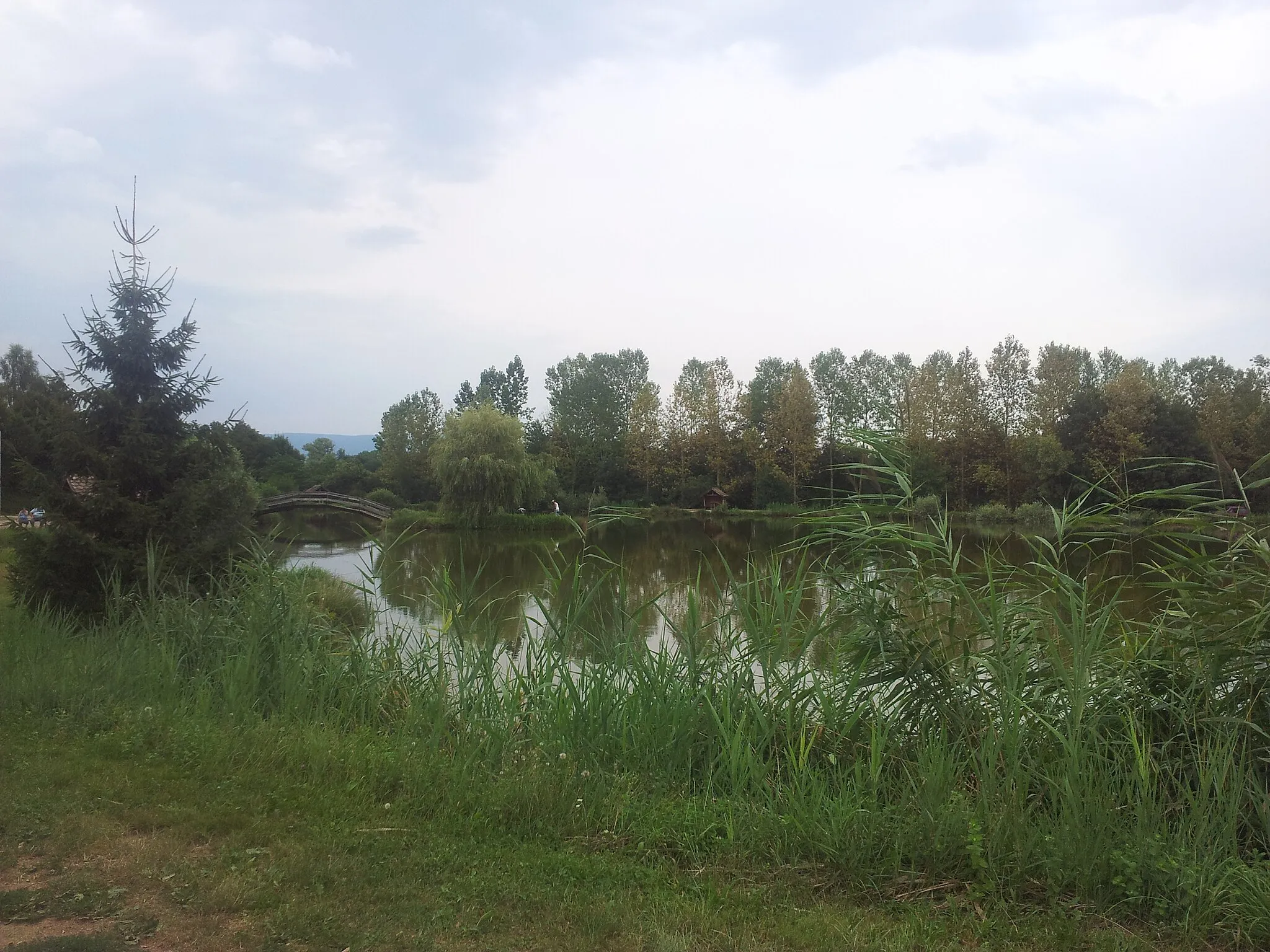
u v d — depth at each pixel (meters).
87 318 9.91
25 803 4.29
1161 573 5.19
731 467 71.75
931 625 5.20
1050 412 53.16
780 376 86.25
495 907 3.32
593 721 5.54
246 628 7.46
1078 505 5.64
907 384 57.44
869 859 3.74
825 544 5.86
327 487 76.12
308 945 2.99
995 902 3.40
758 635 5.72
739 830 4.05
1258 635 4.27
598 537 46.28
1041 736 4.55
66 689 6.51
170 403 10.15
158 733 5.59
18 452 9.45
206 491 9.91
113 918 3.18
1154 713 4.67
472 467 53.59
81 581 9.45
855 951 3.00
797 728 5.18
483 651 6.48
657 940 3.05
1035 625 5.14
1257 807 3.86
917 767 4.49
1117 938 3.13
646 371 96.94
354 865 3.66
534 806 4.38
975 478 52.84
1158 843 3.60
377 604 8.47
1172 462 5.37
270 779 4.81
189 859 3.73
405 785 4.72
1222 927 3.20
